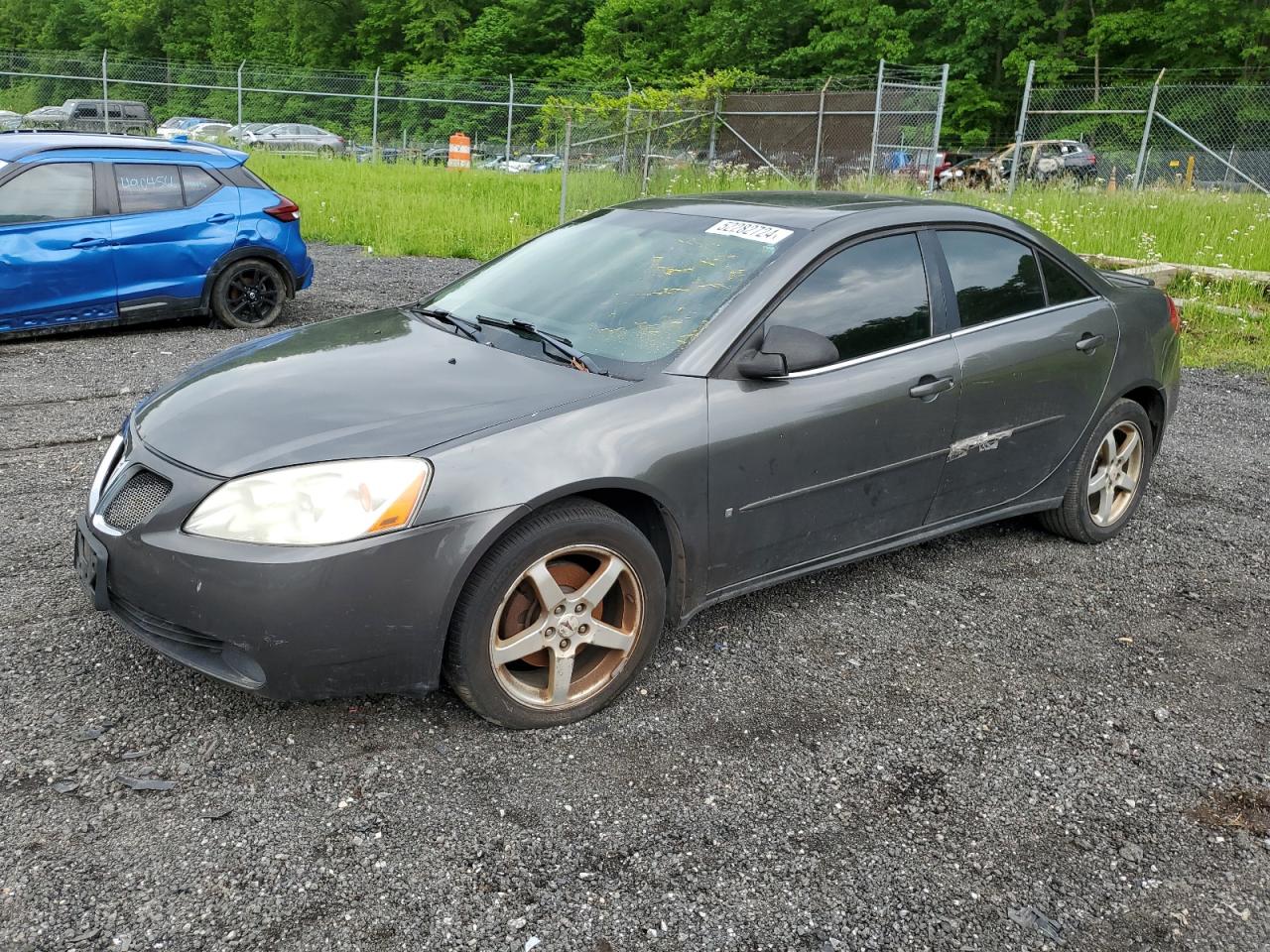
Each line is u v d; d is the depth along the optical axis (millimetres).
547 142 24328
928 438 3822
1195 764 3076
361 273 11625
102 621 3561
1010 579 4344
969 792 2881
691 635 3723
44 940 2176
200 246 8188
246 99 26984
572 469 2914
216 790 2705
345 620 2689
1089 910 2455
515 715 2996
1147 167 19500
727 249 3691
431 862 2480
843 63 41469
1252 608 4172
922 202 4109
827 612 3961
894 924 2371
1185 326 9664
